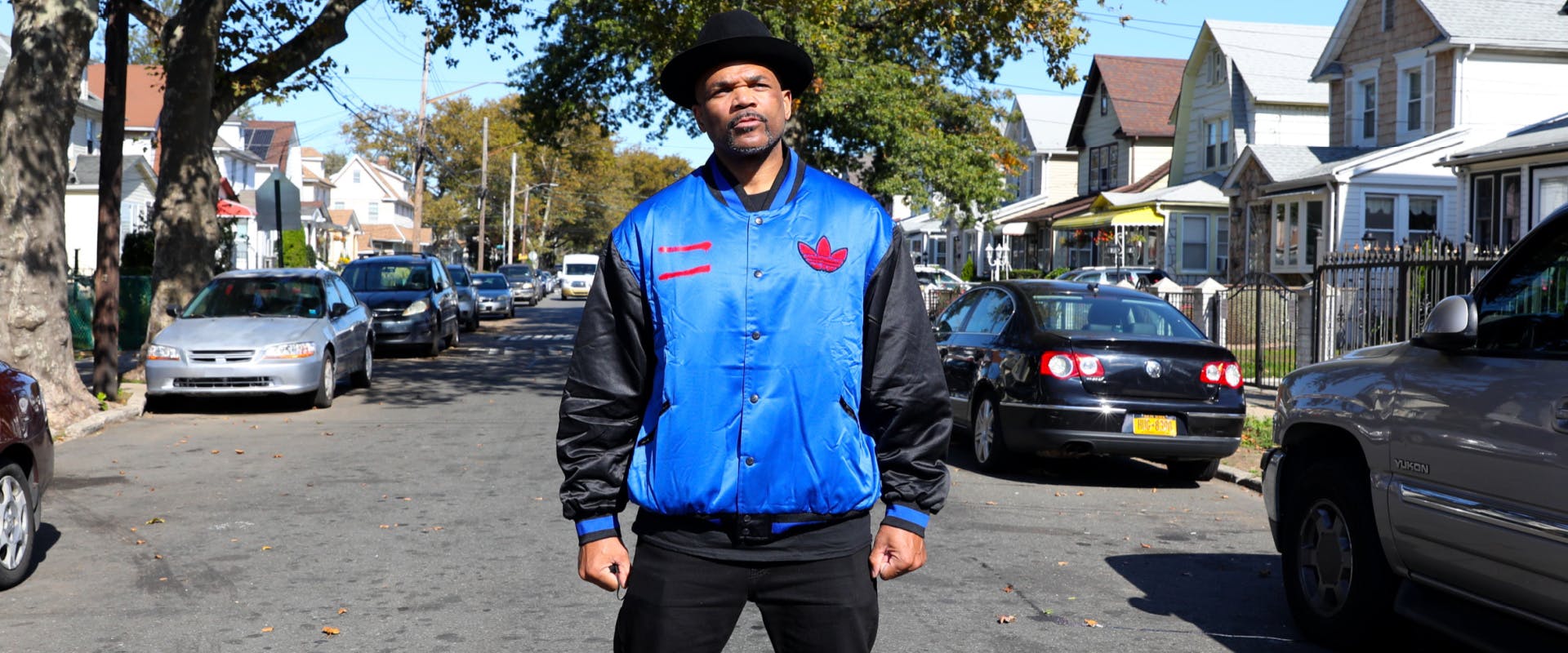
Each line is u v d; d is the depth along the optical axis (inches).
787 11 808.9
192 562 271.7
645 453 111.2
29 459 263.0
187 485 369.4
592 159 2121.1
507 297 1459.2
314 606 236.1
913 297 113.7
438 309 900.6
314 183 3368.6
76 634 218.4
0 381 255.8
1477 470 175.8
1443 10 1045.2
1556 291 171.3
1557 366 164.2
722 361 108.3
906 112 1219.9
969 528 315.6
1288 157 1186.6
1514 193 865.5
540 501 343.9
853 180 1689.2
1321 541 218.2
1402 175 1051.3
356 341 644.7
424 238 3922.2
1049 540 301.9
